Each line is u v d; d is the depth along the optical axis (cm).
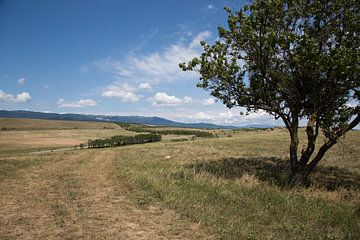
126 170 1920
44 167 2222
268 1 1270
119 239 741
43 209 1005
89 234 773
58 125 18175
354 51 1170
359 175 1670
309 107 1414
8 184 1465
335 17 1329
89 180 1598
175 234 777
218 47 1381
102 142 9838
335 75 1216
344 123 1308
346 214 951
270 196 1150
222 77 1354
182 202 1057
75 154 3959
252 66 1452
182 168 1933
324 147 1366
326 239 771
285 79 1386
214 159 2517
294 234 792
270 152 2962
